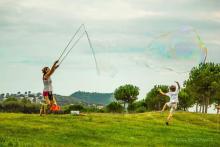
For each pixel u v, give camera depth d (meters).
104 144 21.91
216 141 25.58
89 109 74.38
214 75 70.31
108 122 27.75
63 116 28.36
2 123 24.39
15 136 21.75
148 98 93.88
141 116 35.88
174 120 35.88
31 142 20.70
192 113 40.88
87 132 24.09
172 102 29.30
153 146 22.61
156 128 27.34
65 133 23.30
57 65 26.38
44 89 27.09
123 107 89.94
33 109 68.94
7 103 69.69
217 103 70.50
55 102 27.34
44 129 23.73
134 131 25.62
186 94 84.06
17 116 27.34
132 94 88.94
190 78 72.00
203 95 71.56
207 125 36.84
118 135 24.19
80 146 21.05
